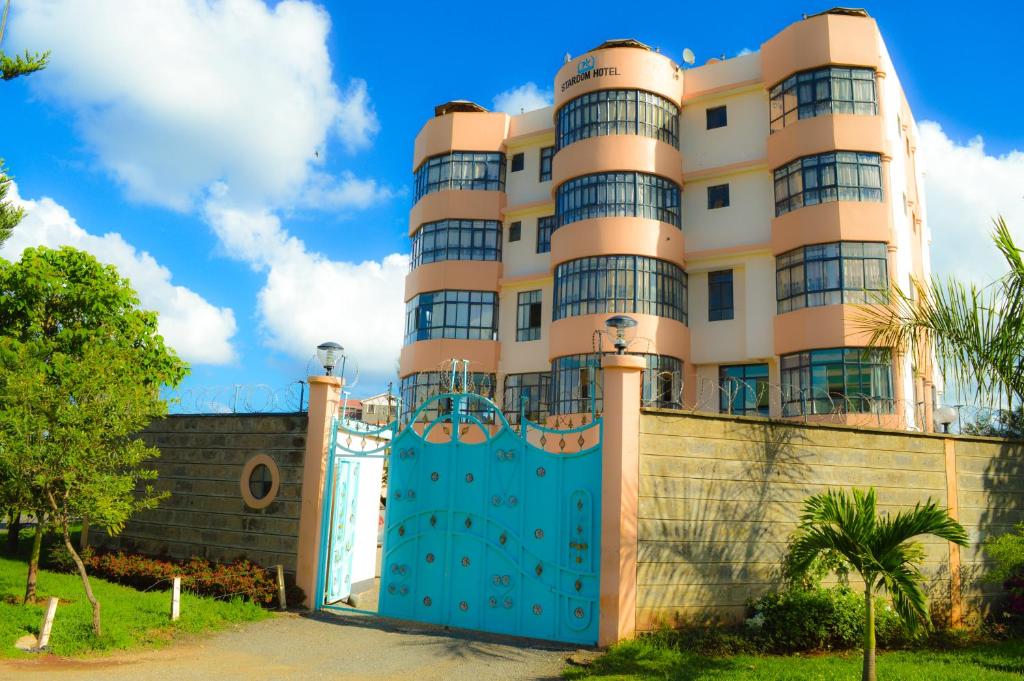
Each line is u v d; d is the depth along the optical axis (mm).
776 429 11445
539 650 10156
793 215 21688
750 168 23219
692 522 10703
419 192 29078
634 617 10133
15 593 11742
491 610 11234
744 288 23062
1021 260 9391
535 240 26828
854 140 21266
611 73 24500
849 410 19719
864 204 20828
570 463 11031
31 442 10141
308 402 13344
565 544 10836
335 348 13500
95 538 15398
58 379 11852
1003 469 12883
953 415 15539
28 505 10359
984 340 9547
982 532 12484
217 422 14305
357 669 9219
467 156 28141
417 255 28453
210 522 13906
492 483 11641
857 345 19984
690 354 23594
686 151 24812
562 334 23453
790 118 22516
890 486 11922
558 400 23312
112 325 16250
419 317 27438
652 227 23359
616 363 10711
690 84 25188
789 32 22703
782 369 21516
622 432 10500
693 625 10461
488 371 26312
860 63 21797
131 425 10906
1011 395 9695
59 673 8406
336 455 13172
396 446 12594
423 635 10969
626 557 10180
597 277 23188
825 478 11562
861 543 7574
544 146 27422
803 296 21156
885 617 10641
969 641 11047
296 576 12695
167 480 14625
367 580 14727
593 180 24094
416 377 26953
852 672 8539
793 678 8250
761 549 11000
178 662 9219
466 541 11664
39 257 16812
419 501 12188
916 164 26984
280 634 10867
